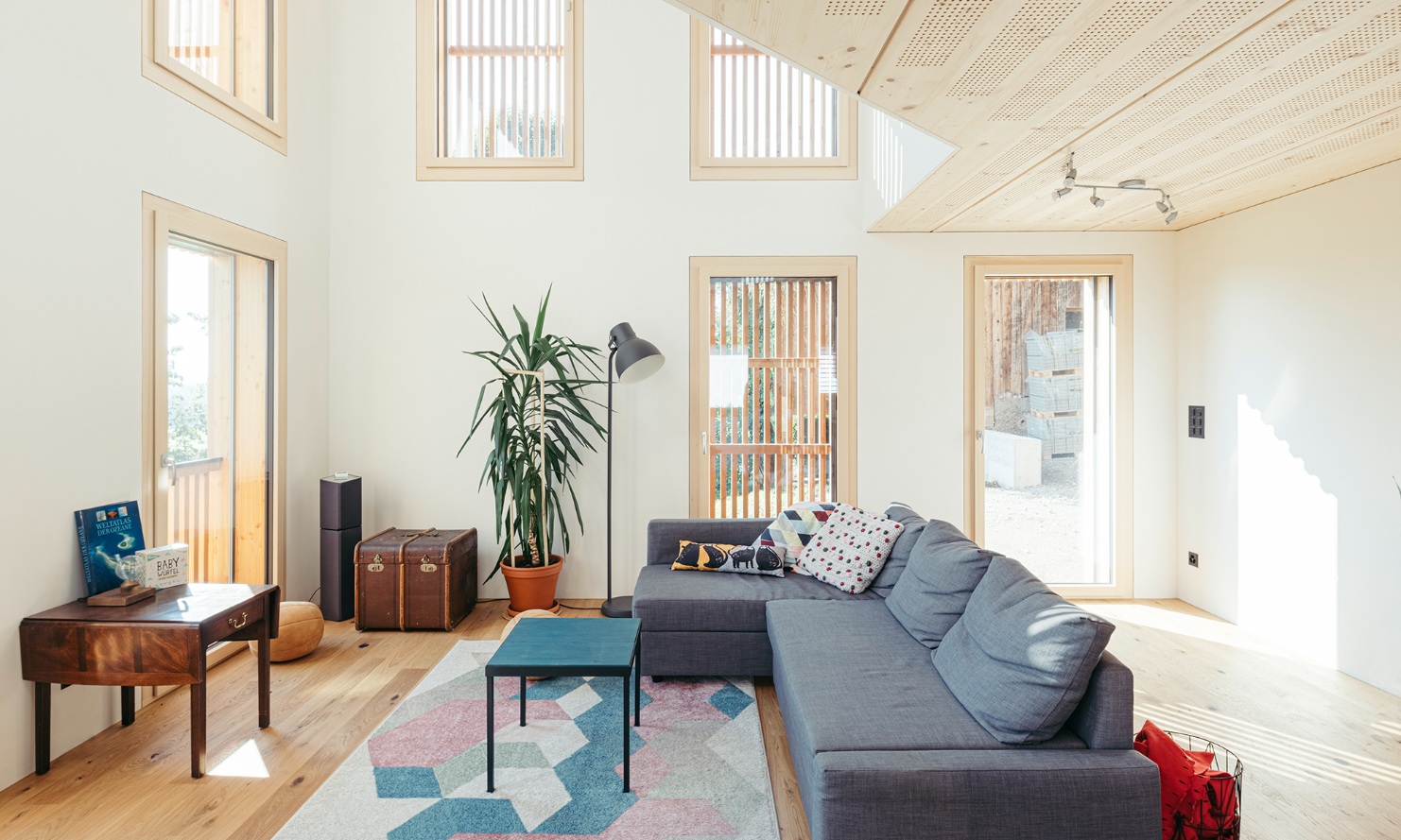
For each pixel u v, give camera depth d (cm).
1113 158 294
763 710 290
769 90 444
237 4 358
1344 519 318
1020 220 405
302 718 279
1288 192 343
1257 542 370
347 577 403
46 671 233
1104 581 445
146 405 289
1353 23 182
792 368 445
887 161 384
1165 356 434
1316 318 332
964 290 438
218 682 314
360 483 414
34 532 240
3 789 228
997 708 186
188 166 313
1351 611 316
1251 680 312
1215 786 180
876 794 167
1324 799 223
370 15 436
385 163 436
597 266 438
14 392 233
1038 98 235
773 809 216
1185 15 179
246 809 217
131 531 278
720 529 379
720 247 438
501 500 392
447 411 439
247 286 363
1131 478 436
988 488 443
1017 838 167
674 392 440
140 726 273
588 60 437
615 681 317
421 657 346
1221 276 394
